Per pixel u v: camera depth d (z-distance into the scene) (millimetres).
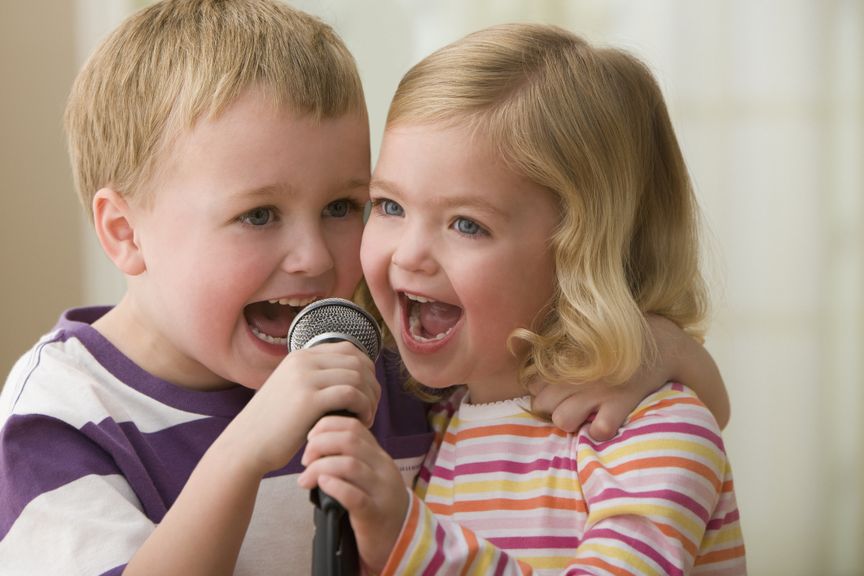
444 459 1577
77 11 3715
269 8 1589
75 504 1331
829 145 4500
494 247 1412
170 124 1460
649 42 4367
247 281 1448
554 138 1437
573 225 1441
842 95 4488
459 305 1437
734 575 1504
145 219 1509
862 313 4531
